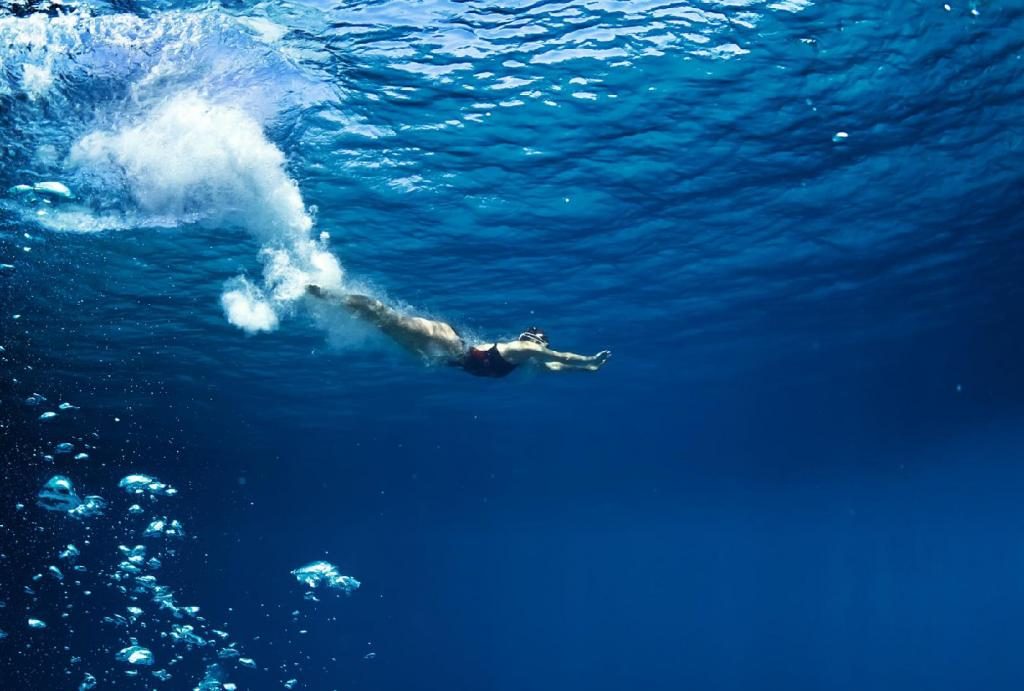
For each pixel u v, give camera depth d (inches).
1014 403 1178.6
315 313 296.8
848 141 494.9
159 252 573.9
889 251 681.0
